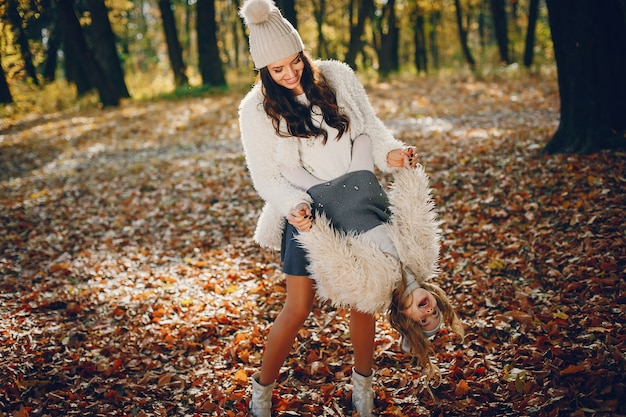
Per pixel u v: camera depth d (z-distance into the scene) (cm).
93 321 401
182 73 2219
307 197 239
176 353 351
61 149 1158
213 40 1936
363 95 260
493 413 265
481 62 2250
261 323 384
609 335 297
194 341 365
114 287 471
